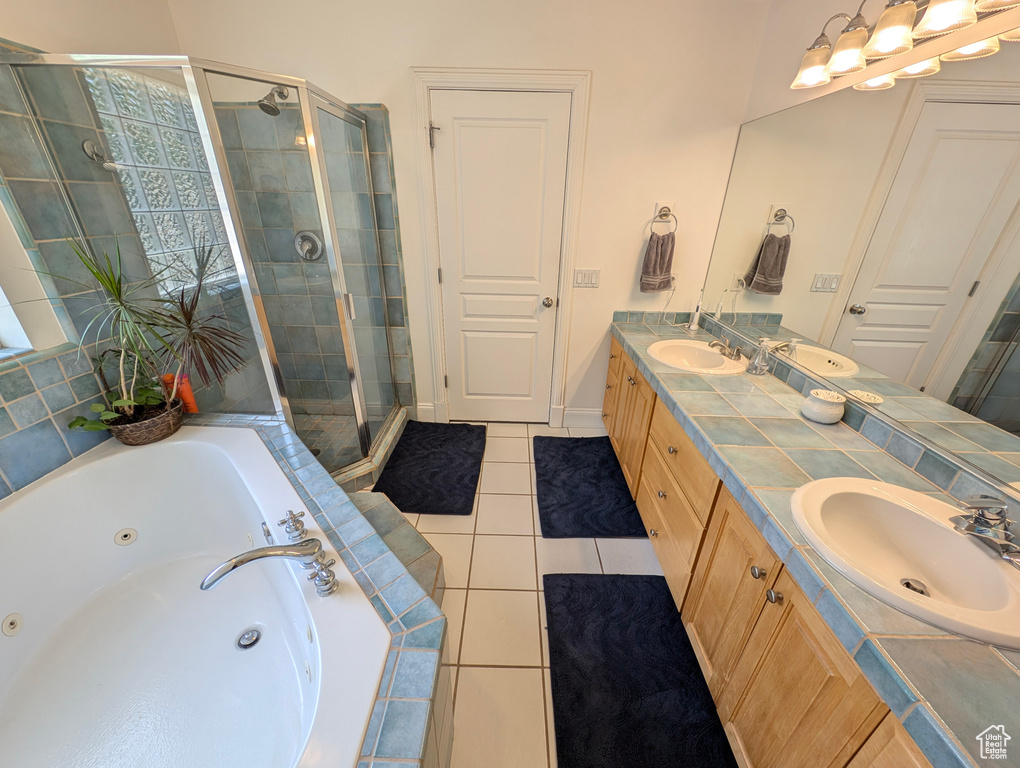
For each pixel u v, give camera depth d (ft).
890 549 3.17
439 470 7.88
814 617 2.68
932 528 2.97
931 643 2.17
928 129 3.69
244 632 4.55
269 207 6.65
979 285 3.23
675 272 7.89
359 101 6.93
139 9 5.97
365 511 6.00
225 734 3.66
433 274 8.15
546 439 8.97
